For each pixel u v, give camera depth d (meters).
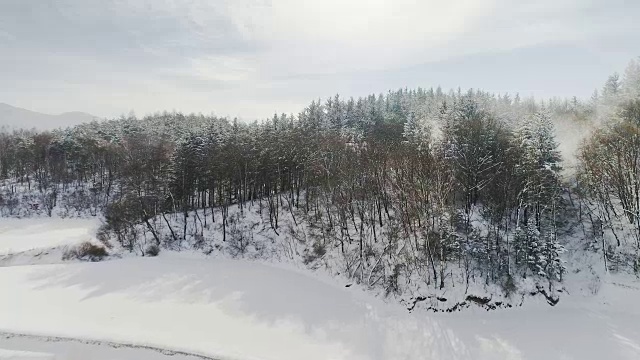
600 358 39.03
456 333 44.22
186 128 107.19
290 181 75.06
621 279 48.84
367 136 92.94
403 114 114.94
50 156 104.44
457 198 61.09
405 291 50.44
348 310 48.78
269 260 62.97
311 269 58.84
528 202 54.78
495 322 45.94
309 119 115.12
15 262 63.00
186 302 50.81
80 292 53.25
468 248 52.00
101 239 69.56
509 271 50.75
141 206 73.19
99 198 90.06
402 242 56.38
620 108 65.31
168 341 42.34
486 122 70.38
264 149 76.19
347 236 60.66
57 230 75.00
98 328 44.66
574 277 50.88
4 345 41.38
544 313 47.03
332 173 67.81
